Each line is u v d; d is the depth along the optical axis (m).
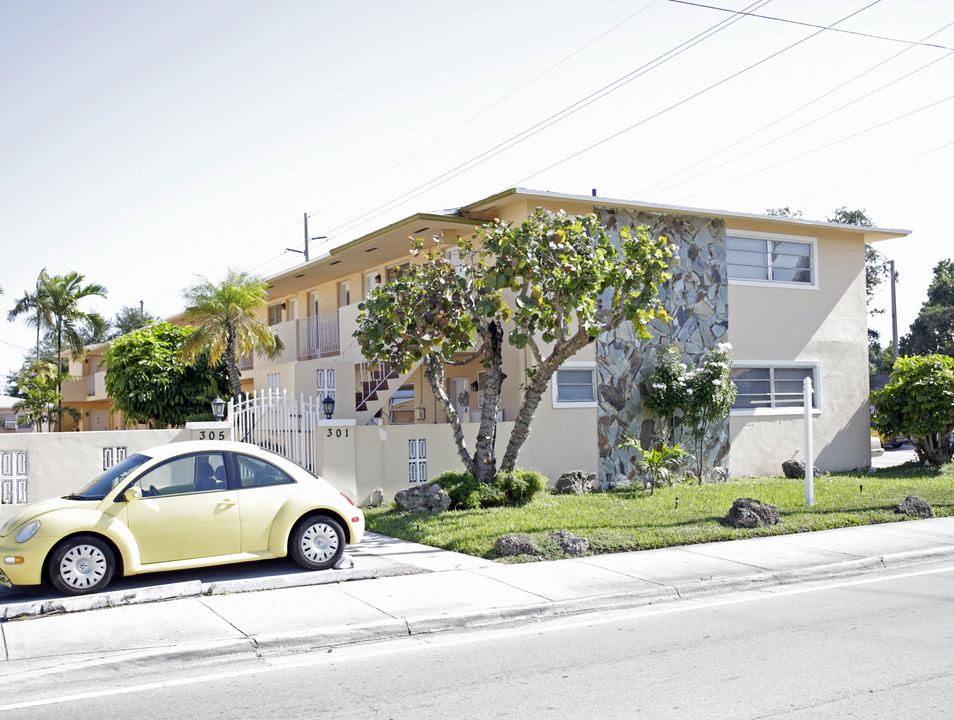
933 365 20.91
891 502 15.12
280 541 9.83
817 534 12.90
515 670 6.64
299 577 9.57
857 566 10.80
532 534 11.73
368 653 7.27
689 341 19.66
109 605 8.59
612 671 6.54
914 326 55.94
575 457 18.08
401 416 23.20
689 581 9.73
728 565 10.61
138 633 7.61
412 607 8.53
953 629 7.72
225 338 20.61
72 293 36.28
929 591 9.44
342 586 9.48
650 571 10.26
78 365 41.28
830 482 18.45
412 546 11.96
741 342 20.67
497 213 18.62
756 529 12.84
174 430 13.98
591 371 18.55
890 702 5.71
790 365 21.45
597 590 9.28
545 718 5.49
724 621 8.20
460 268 17.66
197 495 9.53
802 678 6.28
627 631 7.87
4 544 8.84
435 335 14.53
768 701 5.76
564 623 8.27
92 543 8.96
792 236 21.67
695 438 19.06
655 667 6.64
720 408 18.78
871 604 8.83
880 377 51.88
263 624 7.89
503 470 15.30
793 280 21.84
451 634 7.92
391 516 13.84
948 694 5.87
